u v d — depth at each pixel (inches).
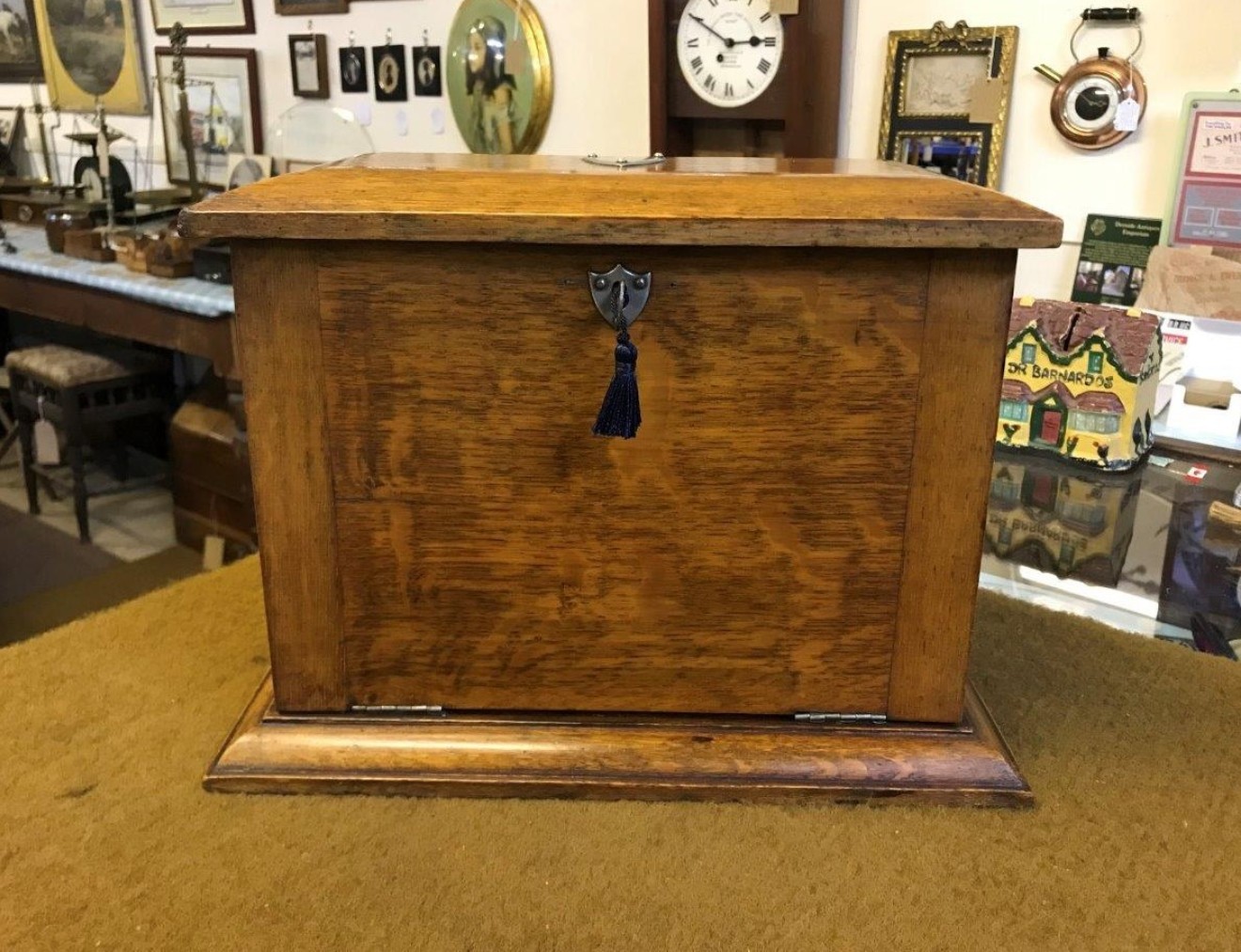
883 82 60.7
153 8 107.7
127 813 29.7
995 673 36.5
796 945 25.3
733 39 61.3
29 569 104.7
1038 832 29.4
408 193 28.4
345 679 32.0
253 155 101.3
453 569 31.0
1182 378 50.9
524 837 29.0
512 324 28.8
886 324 28.6
